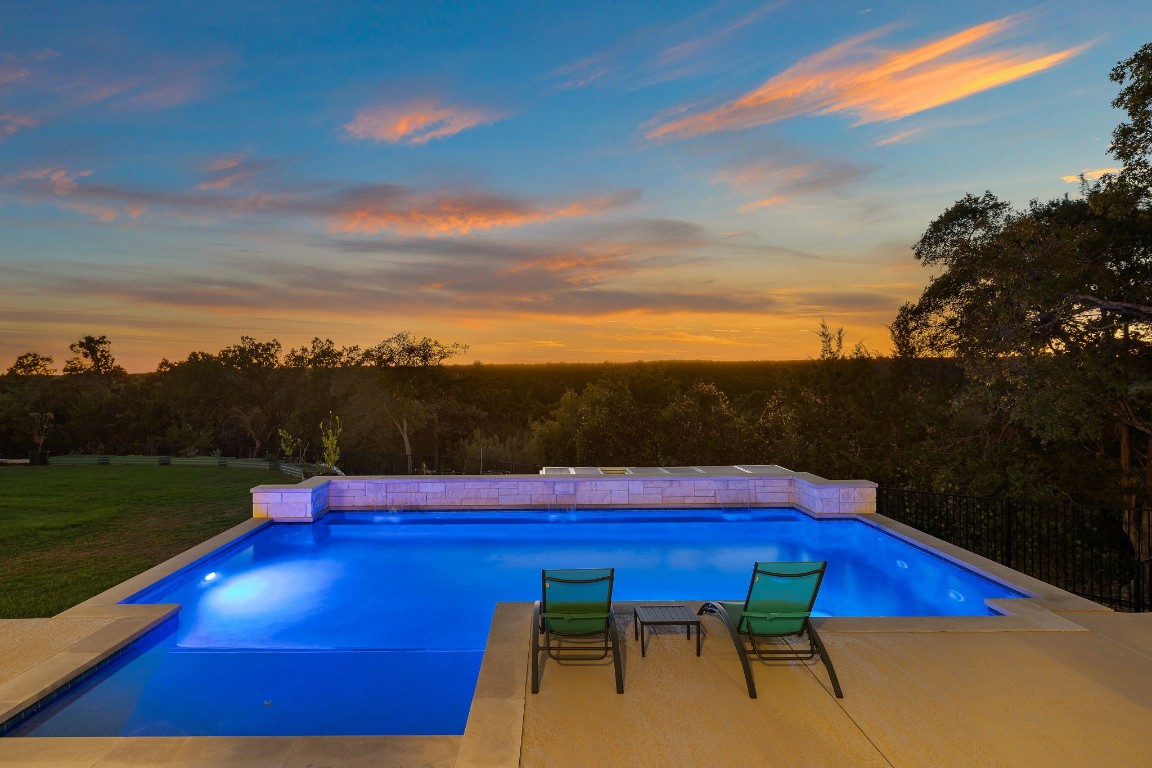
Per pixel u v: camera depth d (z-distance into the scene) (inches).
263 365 1683.1
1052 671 195.3
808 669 195.8
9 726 187.2
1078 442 624.1
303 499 454.0
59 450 1519.4
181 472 1143.0
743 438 888.9
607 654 204.7
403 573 366.9
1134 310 542.9
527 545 422.6
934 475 650.8
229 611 305.7
